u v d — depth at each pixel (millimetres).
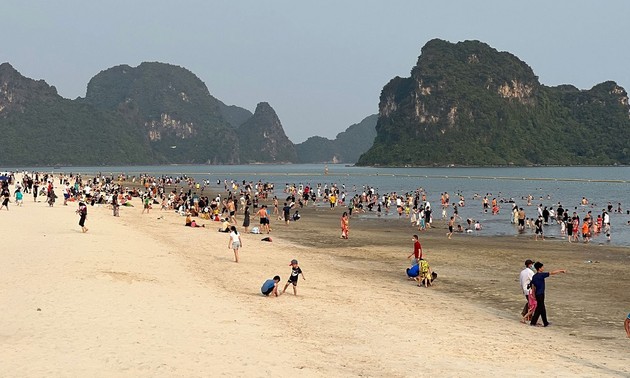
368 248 35250
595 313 19062
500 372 12453
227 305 17922
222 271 24859
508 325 17438
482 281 24859
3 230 32781
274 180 167000
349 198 90188
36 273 20219
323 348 13781
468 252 33719
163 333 14016
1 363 11195
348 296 20906
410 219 56062
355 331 15750
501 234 44406
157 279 21141
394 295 21516
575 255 32688
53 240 29062
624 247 36375
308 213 65125
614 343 15469
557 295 21922
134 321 14961
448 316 18328
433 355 13656
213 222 49875
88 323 14469
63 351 12148
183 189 113938
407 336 15453
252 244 35406
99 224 39281
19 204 51781
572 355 14148
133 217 49719
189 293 19234
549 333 16547
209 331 14523
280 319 16688
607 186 124062
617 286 23656
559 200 81938
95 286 18797
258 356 12578
